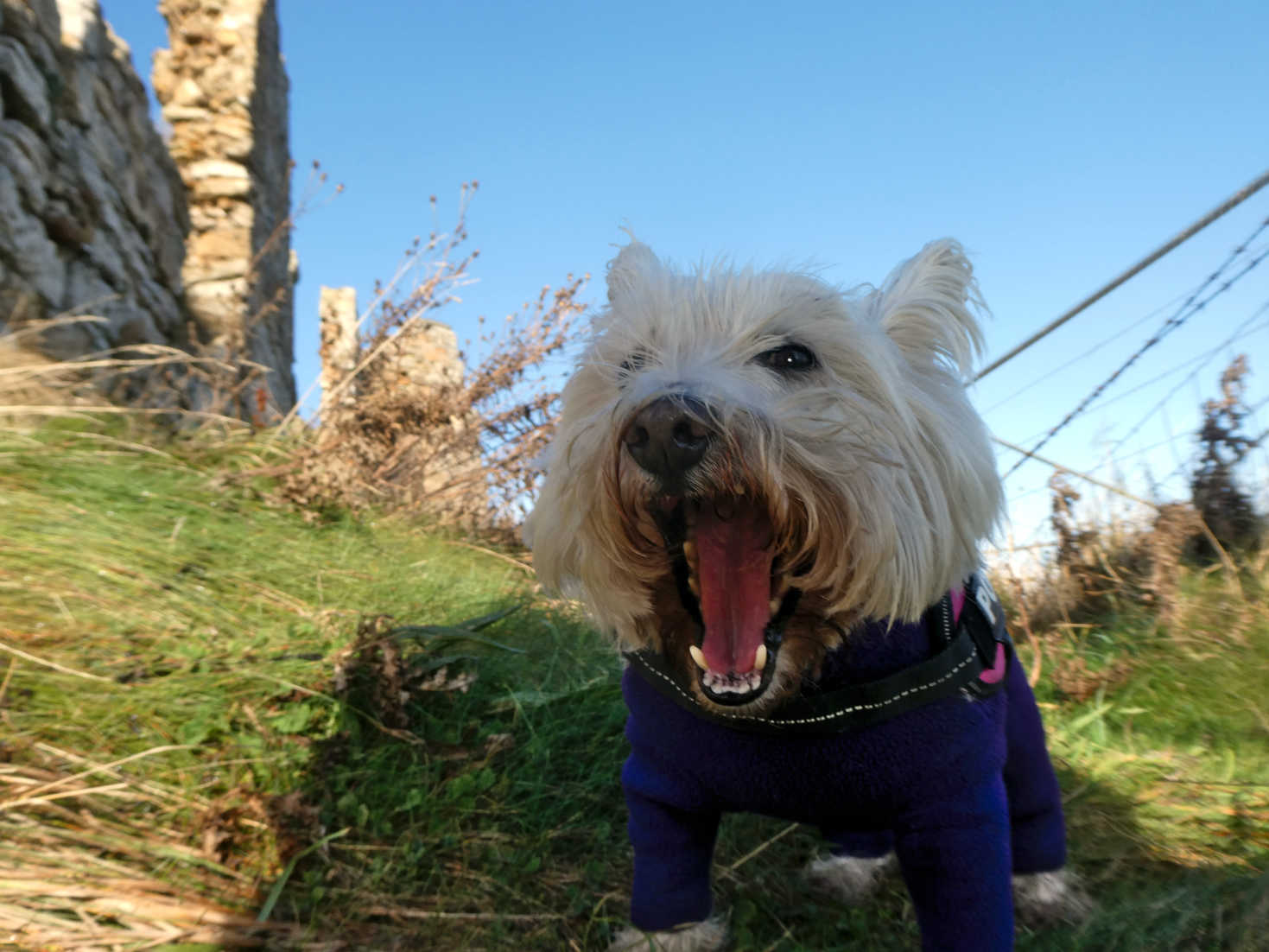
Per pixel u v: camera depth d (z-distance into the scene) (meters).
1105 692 0.58
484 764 0.44
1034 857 0.37
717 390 0.28
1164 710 0.56
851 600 0.28
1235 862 0.41
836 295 0.31
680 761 0.30
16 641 0.44
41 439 0.67
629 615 0.31
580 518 0.31
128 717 0.41
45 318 0.96
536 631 0.64
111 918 0.31
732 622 0.29
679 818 0.32
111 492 0.63
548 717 0.49
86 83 1.14
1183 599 0.67
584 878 0.39
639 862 0.32
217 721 0.42
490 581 0.80
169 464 0.74
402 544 0.84
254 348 1.50
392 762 0.43
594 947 0.35
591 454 0.30
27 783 0.36
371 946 0.33
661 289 0.32
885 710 0.28
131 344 1.15
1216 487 0.78
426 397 1.14
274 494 0.78
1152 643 0.63
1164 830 0.44
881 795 0.28
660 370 0.30
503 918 0.35
